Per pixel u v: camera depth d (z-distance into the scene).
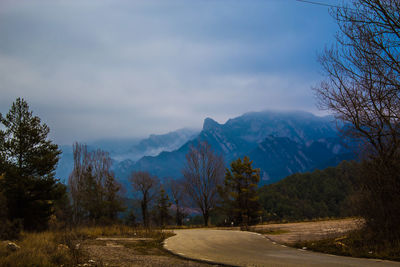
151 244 16.72
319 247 13.41
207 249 14.67
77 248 12.37
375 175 13.30
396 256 10.32
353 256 11.15
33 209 28.02
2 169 28.03
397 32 11.33
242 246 15.80
